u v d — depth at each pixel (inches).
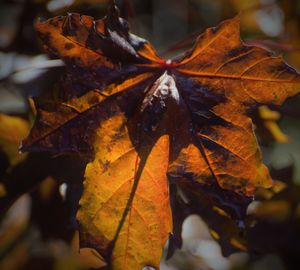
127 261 16.7
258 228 20.8
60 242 22.7
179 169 17.1
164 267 24.0
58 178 18.3
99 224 16.6
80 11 21.4
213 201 17.2
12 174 19.0
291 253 21.6
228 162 17.0
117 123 17.0
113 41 16.8
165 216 16.9
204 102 17.1
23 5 22.9
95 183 16.7
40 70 21.6
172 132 17.1
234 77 16.9
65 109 16.7
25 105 20.5
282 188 20.1
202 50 16.9
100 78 16.8
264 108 19.9
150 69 17.2
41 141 16.7
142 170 16.9
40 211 20.8
